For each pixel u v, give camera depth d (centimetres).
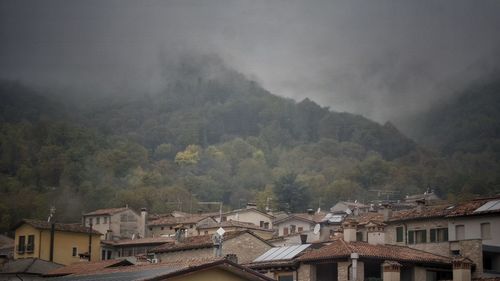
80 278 4872
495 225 7438
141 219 15738
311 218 13775
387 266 6269
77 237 10981
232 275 3988
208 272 3925
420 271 6738
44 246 10550
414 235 8056
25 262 8662
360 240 7775
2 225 18700
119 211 15662
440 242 7756
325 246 7169
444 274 6888
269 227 15025
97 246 11256
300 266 6944
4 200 19900
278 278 7106
